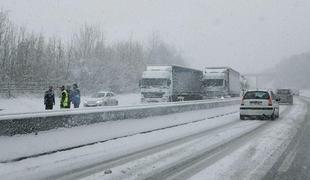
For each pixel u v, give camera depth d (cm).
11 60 4591
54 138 1116
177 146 1212
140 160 974
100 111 1363
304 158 1006
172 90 3856
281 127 1811
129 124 1539
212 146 1214
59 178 774
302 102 5097
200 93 4841
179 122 1995
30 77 4628
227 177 787
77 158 997
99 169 863
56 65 5291
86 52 6512
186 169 866
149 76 3838
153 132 1608
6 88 4162
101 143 1270
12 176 787
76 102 2191
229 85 4988
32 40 4922
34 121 1062
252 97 2253
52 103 2014
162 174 814
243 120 2245
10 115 1020
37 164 913
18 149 984
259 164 925
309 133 1570
